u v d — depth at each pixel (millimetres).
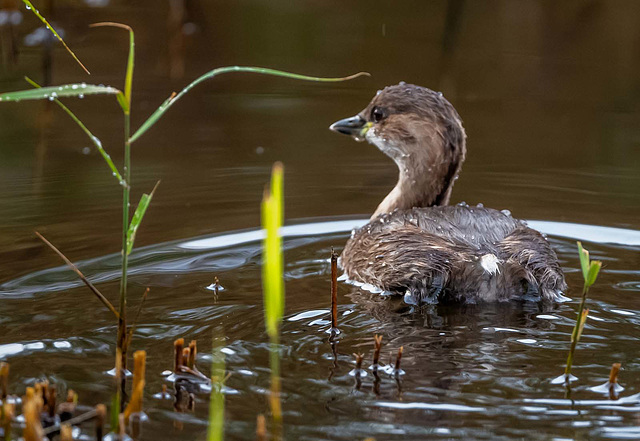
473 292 10156
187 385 7949
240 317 9656
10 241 11977
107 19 20938
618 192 14297
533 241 10641
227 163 15477
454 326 9375
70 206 13430
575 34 21062
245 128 17141
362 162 15805
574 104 18469
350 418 7293
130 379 8117
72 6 21453
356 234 11961
